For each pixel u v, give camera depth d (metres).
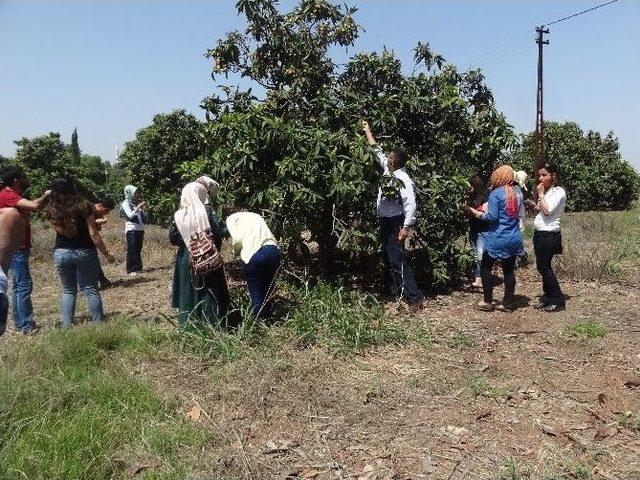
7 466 3.13
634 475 3.37
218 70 8.27
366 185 6.42
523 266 8.90
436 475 3.37
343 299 6.20
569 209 26.89
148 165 16.62
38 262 10.72
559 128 27.50
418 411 4.14
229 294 5.98
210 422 3.87
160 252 11.87
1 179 5.94
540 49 20.62
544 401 4.32
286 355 4.94
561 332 5.82
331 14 8.06
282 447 3.60
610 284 7.79
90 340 5.11
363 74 7.90
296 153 6.52
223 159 6.84
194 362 4.84
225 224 6.35
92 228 6.02
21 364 4.48
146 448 3.48
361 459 3.53
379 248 6.96
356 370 4.82
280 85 8.28
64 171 21.78
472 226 7.59
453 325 6.11
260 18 8.06
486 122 8.02
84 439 3.45
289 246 7.14
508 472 3.36
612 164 27.00
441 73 8.16
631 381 4.57
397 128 7.86
